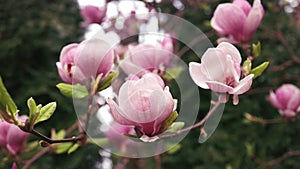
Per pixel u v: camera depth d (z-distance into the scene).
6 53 3.01
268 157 2.92
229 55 0.81
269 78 2.90
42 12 3.27
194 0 1.93
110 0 1.29
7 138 1.09
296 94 1.43
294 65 2.99
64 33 3.24
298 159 2.94
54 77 2.96
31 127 0.86
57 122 2.83
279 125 2.93
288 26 2.95
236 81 0.81
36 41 3.12
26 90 2.91
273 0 2.66
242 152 2.81
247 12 1.02
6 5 3.21
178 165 2.88
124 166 1.90
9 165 1.39
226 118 2.83
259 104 2.93
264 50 2.76
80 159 2.72
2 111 0.84
